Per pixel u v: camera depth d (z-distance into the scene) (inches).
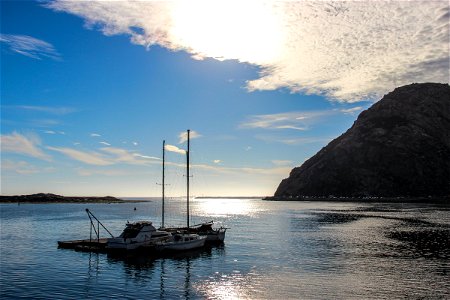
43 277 1605.6
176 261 1977.1
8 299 1285.7
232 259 2033.7
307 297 1302.9
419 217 5039.4
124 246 2114.9
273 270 1739.7
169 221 5098.4
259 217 5846.5
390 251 2257.6
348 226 4013.3
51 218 5290.4
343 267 1792.6
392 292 1354.6
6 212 6929.1
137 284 1494.8
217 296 1323.8
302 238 2992.1
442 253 2172.7
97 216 5930.1
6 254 2164.1
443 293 1341.0
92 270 1750.7
